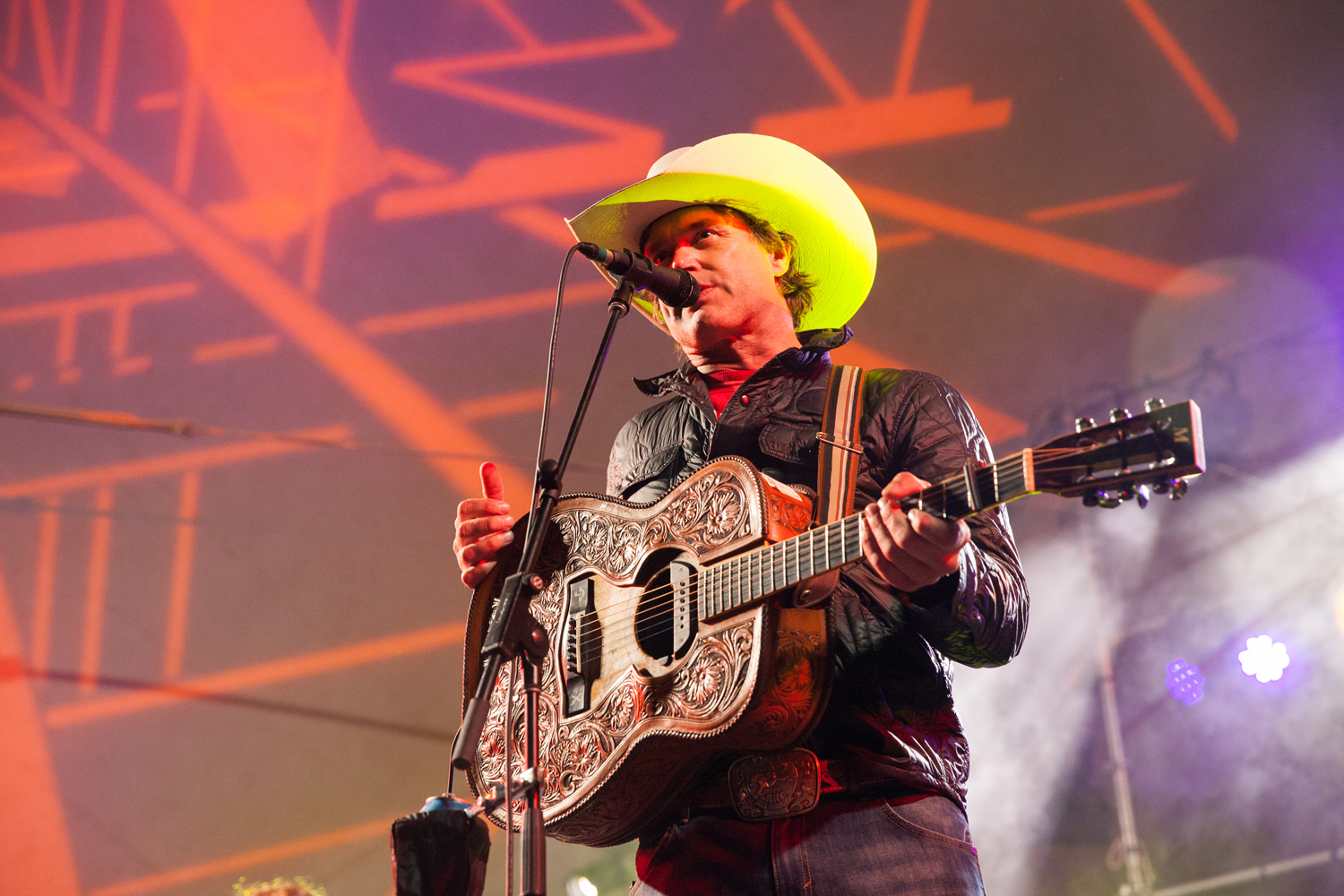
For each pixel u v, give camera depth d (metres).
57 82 7.83
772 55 7.56
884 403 2.18
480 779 2.29
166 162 7.96
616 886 6.91
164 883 7.77
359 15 7.70
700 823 2.00
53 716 7.84
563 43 7.73
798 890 1.84
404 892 1.81
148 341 8.09
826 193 2.64
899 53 7.42
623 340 8.26
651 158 8.02
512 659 1.91
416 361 8.30
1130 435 1.57
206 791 7.94
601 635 2.18
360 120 7.95
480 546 2.38
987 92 7.46
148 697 7.98
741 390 2.34
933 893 1.81
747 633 1.89
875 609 1.97
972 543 1.93
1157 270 7.79
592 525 2.33
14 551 7.91
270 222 8.06
